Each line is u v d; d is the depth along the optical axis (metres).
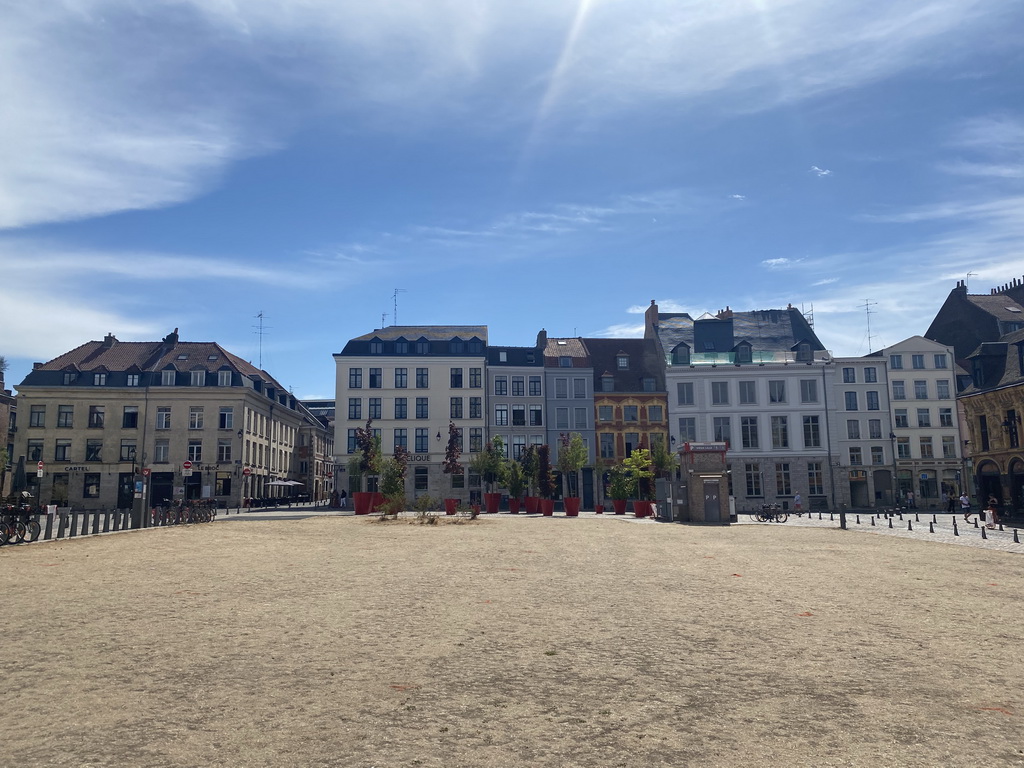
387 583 12.82
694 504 36.19
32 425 59.34
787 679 6.77
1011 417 39.34
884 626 9.23
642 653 7.75
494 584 12.81
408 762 4.71
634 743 5.10
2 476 49.16
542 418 62.00
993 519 30.89
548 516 42.88
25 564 15.60
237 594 11.45
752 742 5.13
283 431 77.12
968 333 68.12
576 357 64.12
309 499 80.19
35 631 8.56
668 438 62.03
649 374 65.06
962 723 5.56
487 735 5.24
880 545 22.12
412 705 5.92
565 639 8.39
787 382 61.84
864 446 61.19
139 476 29.27
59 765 4.58
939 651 7.89
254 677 6.69
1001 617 9.88
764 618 9.73
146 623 9.07
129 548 19.66
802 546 21.56
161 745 4.96
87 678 6.58
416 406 61.12
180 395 60.72
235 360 66.69
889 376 62.28
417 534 25.23
